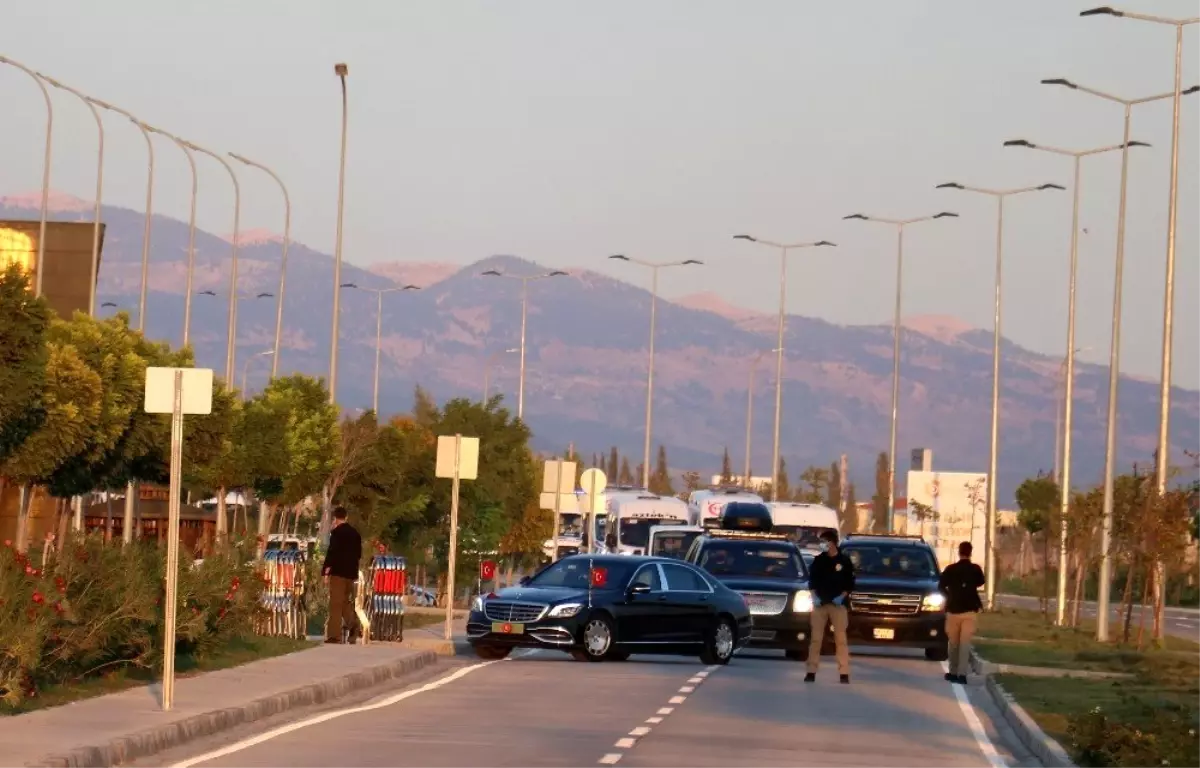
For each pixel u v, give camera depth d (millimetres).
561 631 77688
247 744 45656
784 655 93062
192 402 50812
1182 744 48406
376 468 147750
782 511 144500
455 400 179125
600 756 44812
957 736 53719
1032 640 109375
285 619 78312
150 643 58219
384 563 81188
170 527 50344
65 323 99625
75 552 56281
